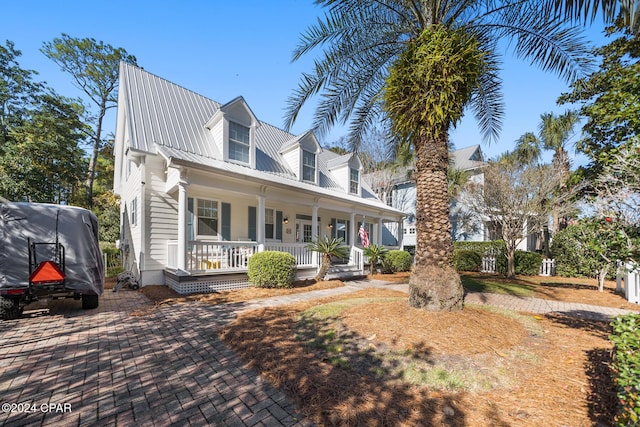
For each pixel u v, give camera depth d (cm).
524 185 1198
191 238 988
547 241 1511
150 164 923
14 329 502
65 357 382
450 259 471
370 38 614
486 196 1317
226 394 291
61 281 526
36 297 579
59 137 1794
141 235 900
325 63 635
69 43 2231
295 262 935
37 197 1623
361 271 1333
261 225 984
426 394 277
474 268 1524
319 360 354
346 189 1589
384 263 1459
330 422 240
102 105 2480
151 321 552
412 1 515
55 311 632
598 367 337
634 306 709
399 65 473
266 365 344
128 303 714
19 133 1675
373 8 567
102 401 279
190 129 1080
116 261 1503
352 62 641
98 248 683
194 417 254
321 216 1608
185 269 797
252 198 1177
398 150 792
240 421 247
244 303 705
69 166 1853
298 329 468
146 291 827
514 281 1126
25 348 413
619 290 909
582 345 412
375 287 1000
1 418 252
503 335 402
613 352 293
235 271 892
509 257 1240
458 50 444
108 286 992
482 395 277
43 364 361
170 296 768
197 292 818
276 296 796
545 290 921
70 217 621
